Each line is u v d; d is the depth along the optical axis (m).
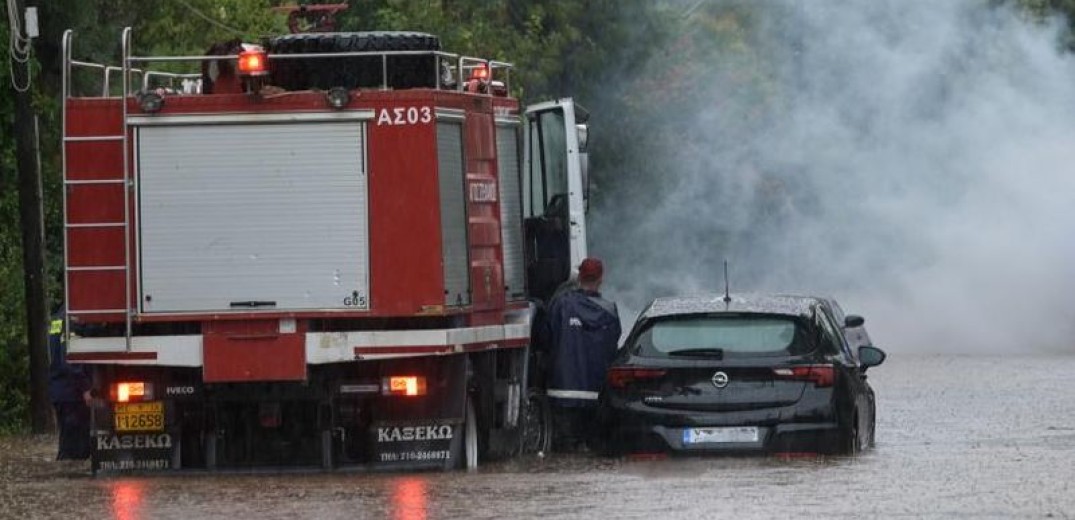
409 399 33.53
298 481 32.16
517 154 37.28
